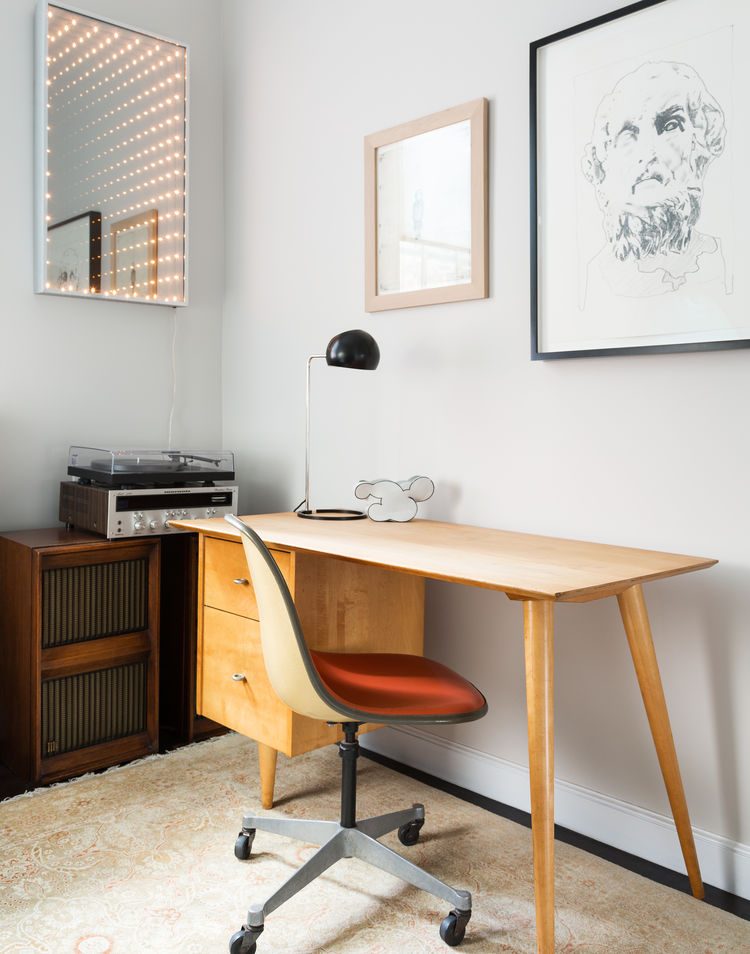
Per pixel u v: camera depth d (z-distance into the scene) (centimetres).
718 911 168
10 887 172
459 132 224
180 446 306
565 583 138
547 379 208
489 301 221
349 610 205
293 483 286
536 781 140
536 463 211
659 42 182
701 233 177
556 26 203
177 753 249
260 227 295
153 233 290
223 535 212
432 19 232
